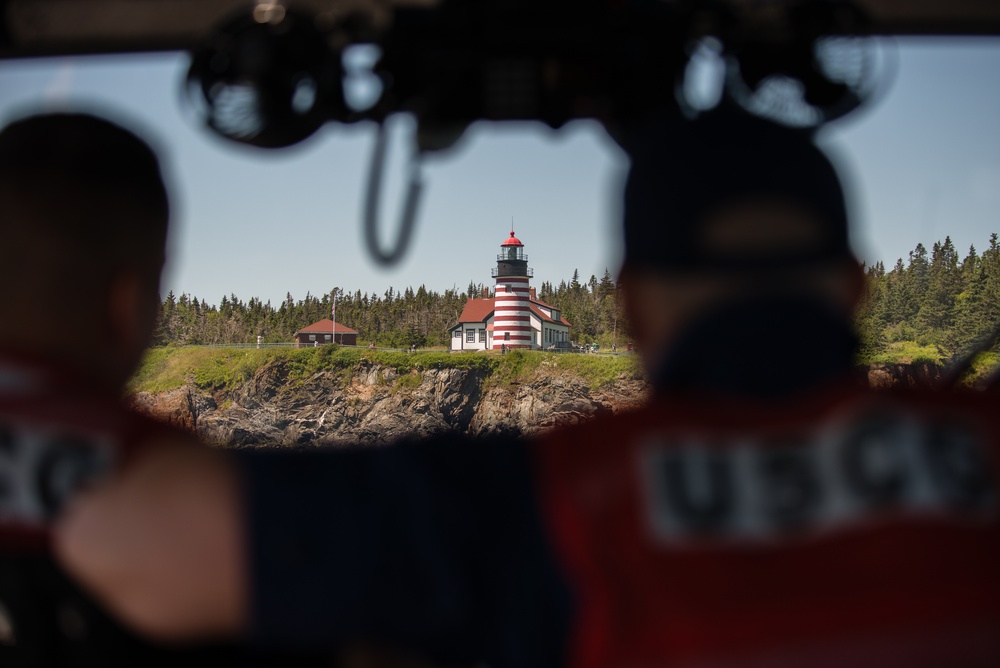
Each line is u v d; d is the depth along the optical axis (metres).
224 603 1.15
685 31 1.97
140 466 1.18
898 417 1.20
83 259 1.42
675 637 1.08
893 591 1.09
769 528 1.14
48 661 1.36
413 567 1.17
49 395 1.37
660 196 1.20
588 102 2.07
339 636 1.17
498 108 2.06
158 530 1.13
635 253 1.24
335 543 1.16
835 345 1.19
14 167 1.40
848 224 1.23
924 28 2.39
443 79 2.01
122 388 1.52
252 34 1.93
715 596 1.10
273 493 1.16
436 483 1.21
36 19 2.42
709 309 1.18
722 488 1.16
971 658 1.07
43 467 1.33
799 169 1.20
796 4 1.94
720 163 1.18
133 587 1.14
